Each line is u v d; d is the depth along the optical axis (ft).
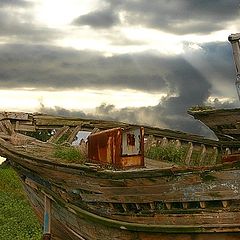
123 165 32.81
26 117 46.75
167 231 29.45
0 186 87.61
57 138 46.57
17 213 66.95
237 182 26.91
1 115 46.06
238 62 28.63
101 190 31.99
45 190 38.40
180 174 28.04
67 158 35.37
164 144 43.50
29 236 56.49
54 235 41.42
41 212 43.09
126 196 30.76
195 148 41.16
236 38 28.58
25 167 39.24
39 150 39.32
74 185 34.04
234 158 27.50
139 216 30.71
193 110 31.76
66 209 36.27
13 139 42.86
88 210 33.99
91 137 35.73
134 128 33.76
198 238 28.89
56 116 48.14
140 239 31.12
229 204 27.55
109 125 47.98
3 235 56.39
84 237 36.68
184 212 28.84
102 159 34.01
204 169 27.43
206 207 28.22
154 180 28.96
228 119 29.68
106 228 33.04
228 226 27.76
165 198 29.09
